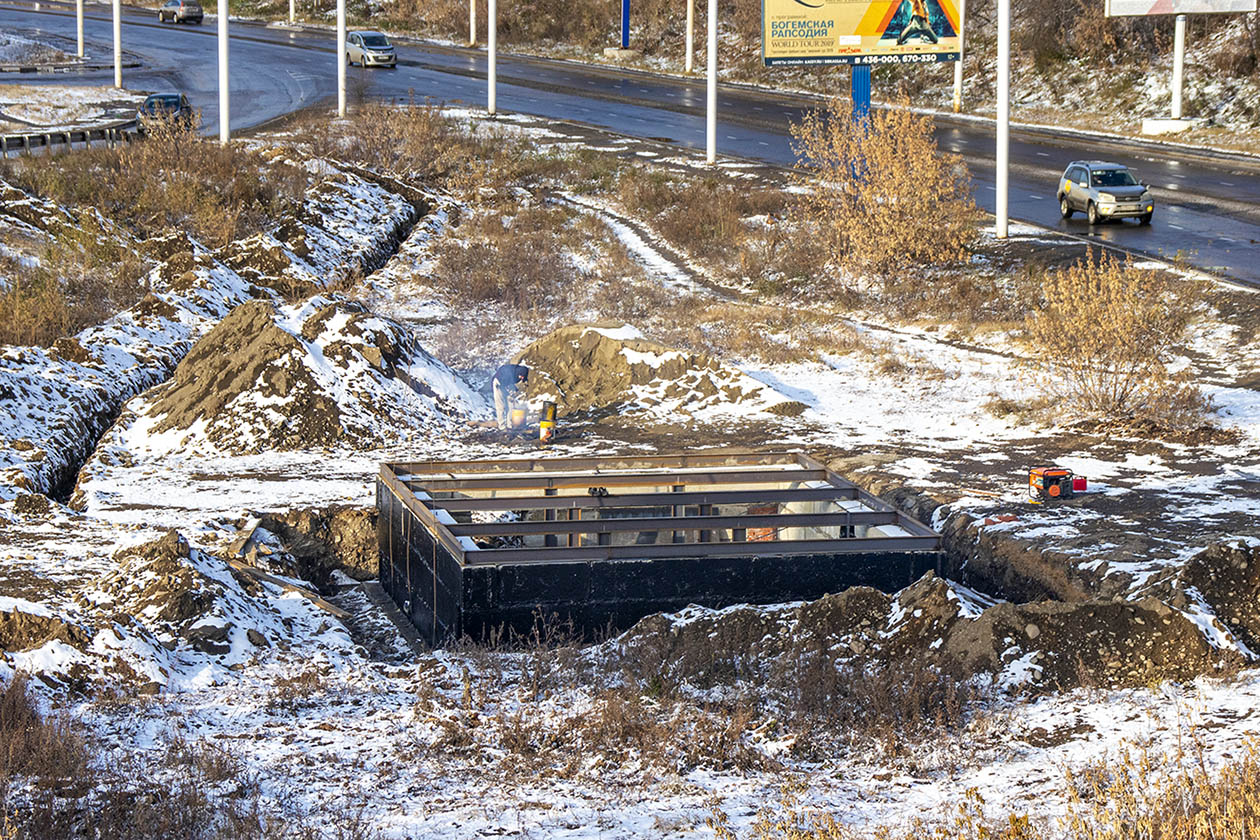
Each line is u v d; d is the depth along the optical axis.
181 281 59.09
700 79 145.62
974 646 22.53
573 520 29.77
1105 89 117.62
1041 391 45.56
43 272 60.62
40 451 38.22
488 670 23.88
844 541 27.45
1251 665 21.81
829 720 20.84
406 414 44.03
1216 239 68.12
